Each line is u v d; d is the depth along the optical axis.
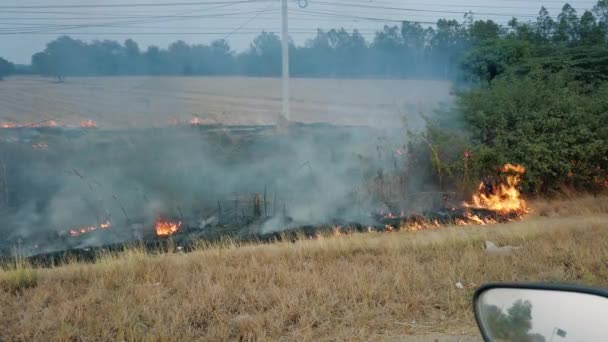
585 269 6.03
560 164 13.47
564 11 28.48
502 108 14.17
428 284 5.59
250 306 5.01
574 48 21.88
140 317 4.83
